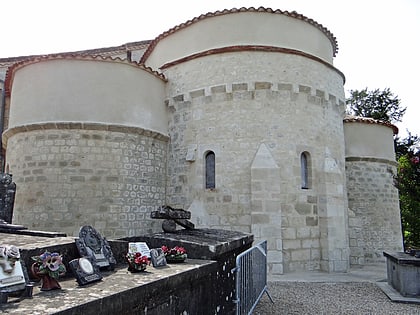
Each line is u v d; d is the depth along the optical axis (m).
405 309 7.22
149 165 12.34
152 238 5.21
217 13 12.95
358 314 6.78
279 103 12.12
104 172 11.22
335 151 13.18
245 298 5.52
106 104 11.59
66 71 11.52
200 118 12.51
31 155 11.26
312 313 6.71
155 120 12.74
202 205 11.84
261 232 11.01
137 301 2.90
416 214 11.15
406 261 8.16
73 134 11.17
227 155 11.91
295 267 11.28
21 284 2.55
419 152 10.91
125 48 19.59
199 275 4.17
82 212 10.79
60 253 3.64
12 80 13.41
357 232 13.98
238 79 12.12
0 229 5.15
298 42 12.98
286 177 11.66
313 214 11.91
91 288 2.84
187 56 13.09
